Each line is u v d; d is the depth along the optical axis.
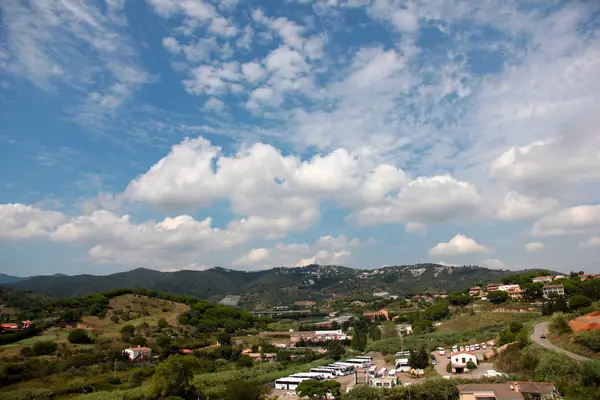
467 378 91.44
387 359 141.25
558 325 110.06
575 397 66.88
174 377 94.69
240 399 93.69
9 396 93.56
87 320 188.00
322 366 135.88
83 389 102.44
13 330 158.88
